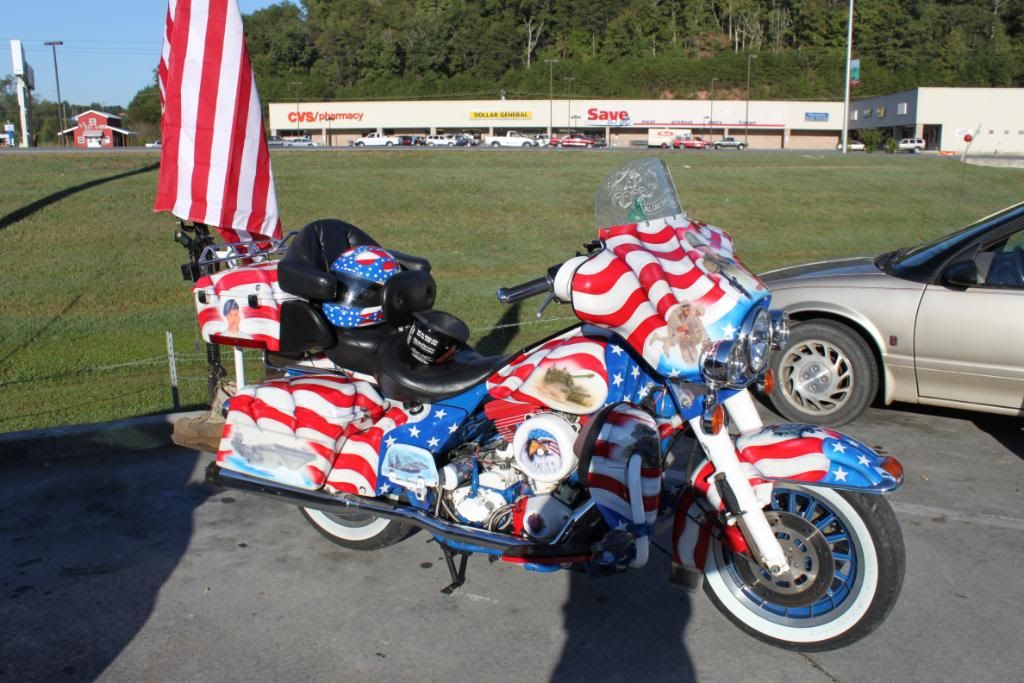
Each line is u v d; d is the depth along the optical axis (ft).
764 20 480.23
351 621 12.55
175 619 12.59
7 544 15.06
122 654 11.67
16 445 19.02
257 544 15.12
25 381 25.68
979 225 20.21
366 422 13.57
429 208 70.59
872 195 86.43
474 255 53.16
